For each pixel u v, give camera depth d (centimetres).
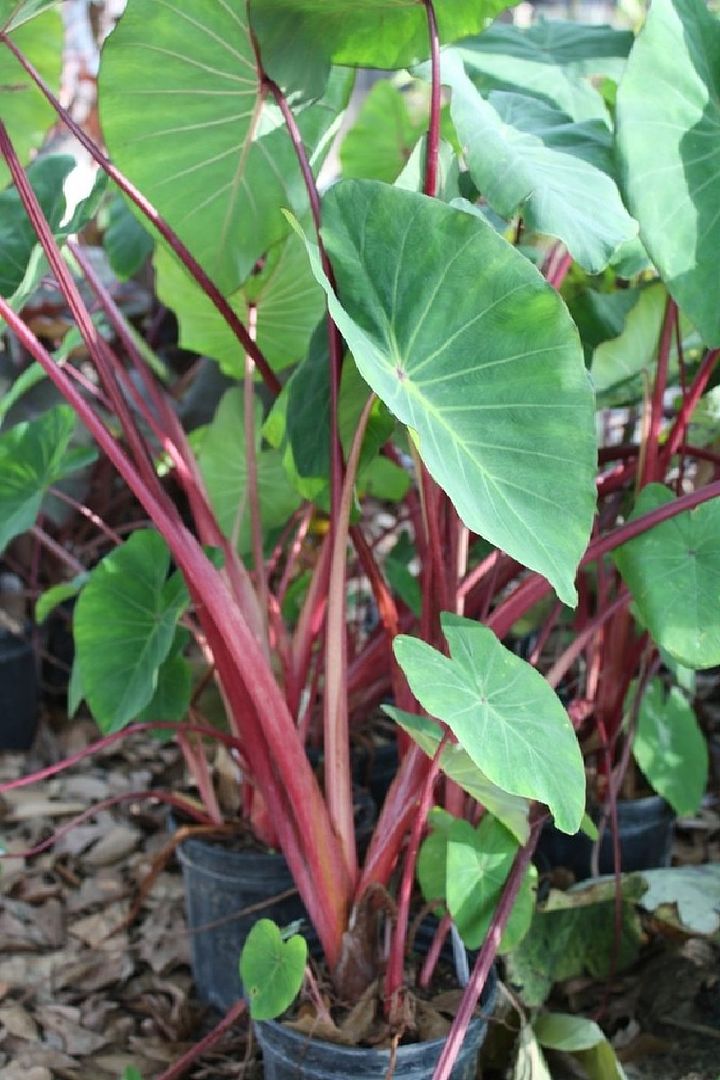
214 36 176
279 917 207
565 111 199
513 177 161
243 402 234
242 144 192
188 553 175
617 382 208
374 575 196
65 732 314
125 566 201
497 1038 192
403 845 196
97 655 202
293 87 174
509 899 175
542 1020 192
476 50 212
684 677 210
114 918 238
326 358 180
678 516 177
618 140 161
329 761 182
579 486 152
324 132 196
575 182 166
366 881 179
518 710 158
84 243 373
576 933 207
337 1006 177
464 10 169
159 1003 218
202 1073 200
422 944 190
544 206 158
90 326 180
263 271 214
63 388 171
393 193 154
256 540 211
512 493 150
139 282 345
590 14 521
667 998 206
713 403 211
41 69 224
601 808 224
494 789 168
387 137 265
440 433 148
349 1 165
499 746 151
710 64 171
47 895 244
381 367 147
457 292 154
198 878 210
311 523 261
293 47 171
